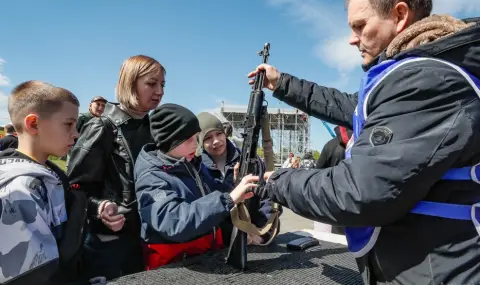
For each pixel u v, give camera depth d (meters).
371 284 1.01
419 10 0.99
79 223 1.31
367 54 1.08
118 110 1.83
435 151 0.77
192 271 1.36
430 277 0.83
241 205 1.43
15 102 1.25
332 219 0.88
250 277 1.33
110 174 1.76
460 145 0.77
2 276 0.99
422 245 0.85
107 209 1.57
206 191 1.78
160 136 1.63
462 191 0.83
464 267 0.81
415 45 0.89
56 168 1.38
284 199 1.01
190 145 1.66
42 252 1.07
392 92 0.85
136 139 1.83
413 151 0.78
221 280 1.28
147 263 1.60
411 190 0.79
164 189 1.48
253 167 1.51
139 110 1.88
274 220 1.73
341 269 1.45
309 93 1.66
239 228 1.37
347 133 3.11
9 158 1.16
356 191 0.81
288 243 1.78
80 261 1.53
